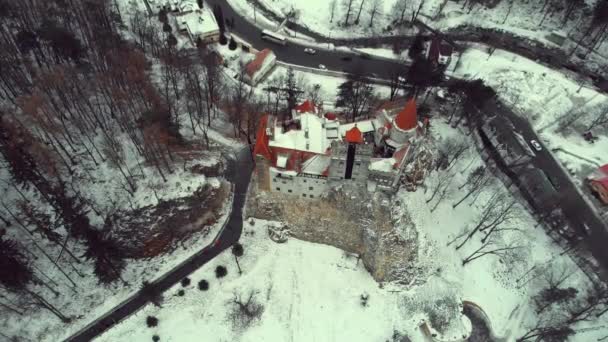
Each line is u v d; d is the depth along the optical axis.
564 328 89.19
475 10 161.88
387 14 157.00
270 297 91.69
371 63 142.88
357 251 99.06
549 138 123.88
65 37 111.75
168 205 93.31
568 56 149.25
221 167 105.50
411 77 120.94
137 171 96.94
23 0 125.31
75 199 93.19
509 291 97.56
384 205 94.81
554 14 159.38
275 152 92.06
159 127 100.31
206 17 143.25
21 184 93.44
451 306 93.75
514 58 147.88
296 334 88.31
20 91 105.75
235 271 94.00
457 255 99.56
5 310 84.62
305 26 153.00
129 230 91.38
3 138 92.44
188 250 96.69
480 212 105.81
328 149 92.50
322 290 93.94
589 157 119.19
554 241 103.88
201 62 127.12
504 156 118.62
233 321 88.12
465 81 130.00
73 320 86.75
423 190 101.69
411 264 95.25
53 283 88.69
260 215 100.38
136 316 88.00
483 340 91.69
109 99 108.75
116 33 129.38
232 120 112.75
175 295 90.69
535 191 111.62
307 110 101.50
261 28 150.62
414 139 97.12
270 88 125.69
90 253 88.25
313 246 99.62
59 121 101.12
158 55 128.62
